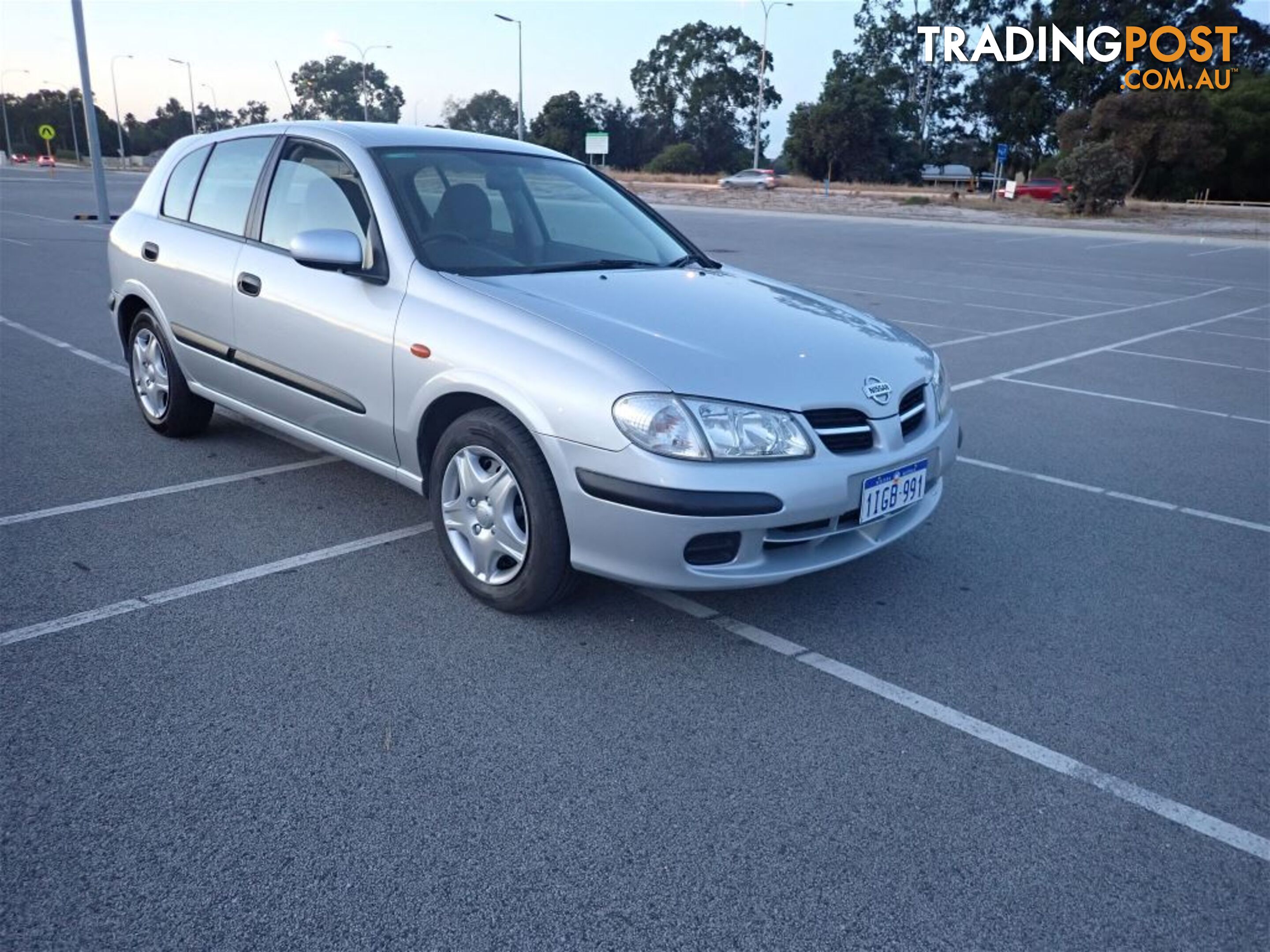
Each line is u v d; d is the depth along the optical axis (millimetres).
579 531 3312
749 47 81562
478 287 3709
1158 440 6613
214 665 3256
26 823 2469
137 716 2947
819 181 66875
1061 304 13969
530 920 2240
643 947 2180
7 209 23359
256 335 4473
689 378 3221
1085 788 2814
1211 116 48188
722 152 82625
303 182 4414
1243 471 5938
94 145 19766
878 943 2221
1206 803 2764
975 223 33688
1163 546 4688
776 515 3203
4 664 3203
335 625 3559
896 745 2982
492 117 87750
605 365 3248
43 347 7965
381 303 3887
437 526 3818
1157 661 3561
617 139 84250
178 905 2230
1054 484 5605
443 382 3611
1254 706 3277
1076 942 2252
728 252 20281
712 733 2996
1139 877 2465
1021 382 8477
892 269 17969
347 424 4141
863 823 2621
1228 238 29594
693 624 3686
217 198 4930
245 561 4070
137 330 5527
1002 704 3234
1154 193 53688
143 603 3664
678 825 2580
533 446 3402
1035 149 67500
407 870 2375
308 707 3033
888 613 3863
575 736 2949
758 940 2213
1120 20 62781
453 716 3023
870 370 3617
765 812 2646
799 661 3455
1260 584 4266
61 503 4617
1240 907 2373
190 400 5379
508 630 3570
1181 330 11867
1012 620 3846
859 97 64688
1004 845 2561
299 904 2252
